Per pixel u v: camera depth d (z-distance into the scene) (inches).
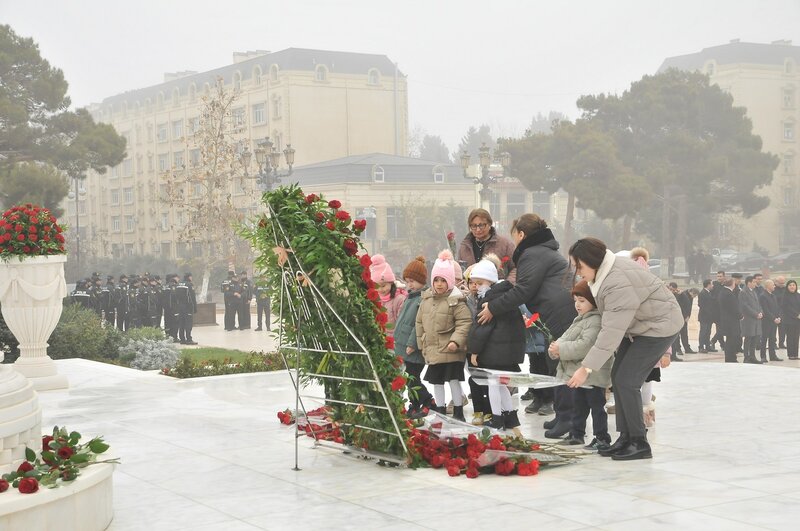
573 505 218.4
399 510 219.1
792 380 467.5
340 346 269.7
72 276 2583.7
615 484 239.5
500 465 254.4
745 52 2923.2
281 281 281.1
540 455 264.4
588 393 290.5
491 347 310.7
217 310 1705.2
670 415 357.4
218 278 2047.2
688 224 2153.1
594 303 286.8
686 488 233.6
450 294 323.0
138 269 2726.4
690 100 2036.2
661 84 2049.7
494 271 318.3
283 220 271.4
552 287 313.1
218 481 257.0
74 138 1610.5
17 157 1583.4
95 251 2920.8
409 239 2455.7
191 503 233.1
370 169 2539.4
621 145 2054.6
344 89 2930.6
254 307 1628.9
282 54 2878.9
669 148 2007.9
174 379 505.4
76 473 203.0
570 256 264.5
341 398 284.4
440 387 331.0
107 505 213.9
